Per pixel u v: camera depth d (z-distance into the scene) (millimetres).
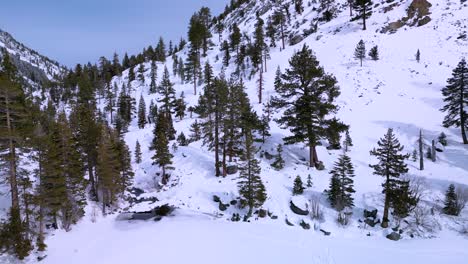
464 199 26406
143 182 39469
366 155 38500
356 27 79812
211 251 21219
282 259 19562
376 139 42188
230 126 35281
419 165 35000
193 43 95250
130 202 35531
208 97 35594
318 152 39312
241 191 27875
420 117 45969
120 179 34906
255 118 41188
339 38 77938
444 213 25875
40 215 24891
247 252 20766
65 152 28984
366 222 25438
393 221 25359
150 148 47594
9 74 38000
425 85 53344
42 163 25172
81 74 101312
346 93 55688
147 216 30422
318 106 33219
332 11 93375
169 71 102188
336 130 32938
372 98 53156
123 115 71875
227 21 142750
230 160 38781
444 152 37188
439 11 73312
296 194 29531
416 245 21906
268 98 60031
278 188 31000
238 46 96000
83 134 35500
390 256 19875
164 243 23266
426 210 26141
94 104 79000
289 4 113062
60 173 26375
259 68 75875
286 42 92062
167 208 31172
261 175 33500
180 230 25641
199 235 24281
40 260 22844
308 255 20172
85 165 39219
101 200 35375
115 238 25641
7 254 22594
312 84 33531
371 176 33281
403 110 48562
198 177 36750
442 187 29828
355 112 50094
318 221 26047
